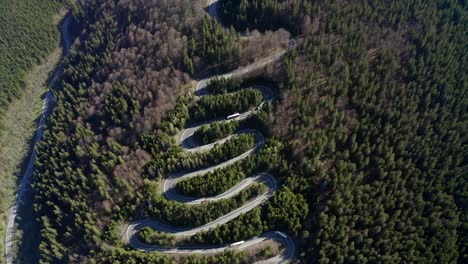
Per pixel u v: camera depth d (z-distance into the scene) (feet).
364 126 489.26
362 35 586.45
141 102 566.36
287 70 549.95
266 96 561.02
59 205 534.37
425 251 406.62
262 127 519.60
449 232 421.59
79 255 478.18
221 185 468.75
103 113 583.17
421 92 529.86
